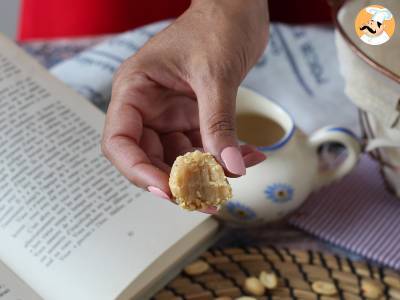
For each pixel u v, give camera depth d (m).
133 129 0.36
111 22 0.71
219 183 0.32
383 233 0.44
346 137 0.43
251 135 0.45
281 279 0.41
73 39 0.58
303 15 0.71
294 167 0.41
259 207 0.42
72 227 0.40
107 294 0.38
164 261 0.40
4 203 0.41
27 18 0.71
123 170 0.35
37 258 0.39
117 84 0.38
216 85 0.35
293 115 0.52
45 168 0.42
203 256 0.42
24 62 0.47
